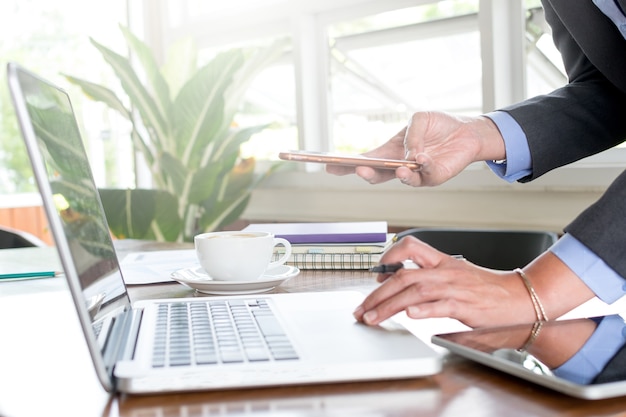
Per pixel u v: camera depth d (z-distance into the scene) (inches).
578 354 25.5
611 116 48.0
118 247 70.3
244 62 110.7
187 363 24.0
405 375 24.3
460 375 25.2
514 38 94.7
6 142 144.0
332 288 44.0
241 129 115.1
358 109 115.2
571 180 87.6
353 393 23.4
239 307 33.6
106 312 29.5
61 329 33.9
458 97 102.5
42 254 65.9
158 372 23.2
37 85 28.0
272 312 32.4
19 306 40.4
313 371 23.8
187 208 114.3
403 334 28.0
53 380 25.4
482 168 96.0
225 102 116.0
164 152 110.8
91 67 143.6
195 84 110.7
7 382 25.3
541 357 25.2
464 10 99.9
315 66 118.7
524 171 48.8
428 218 102.7
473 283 30.7
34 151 23.0
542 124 47.6
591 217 32.2
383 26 109.8
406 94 108.7
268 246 43.3
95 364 22.6
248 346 26.1
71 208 27.1
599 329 29.0
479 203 97.0
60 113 31.9
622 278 31.6
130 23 142.8
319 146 120.0
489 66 94.3
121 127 143.9
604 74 46.5
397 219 106.6
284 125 124.7
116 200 114.4
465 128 47.3
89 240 29.1
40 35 143.6
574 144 47.9
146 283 47.5
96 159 144.8
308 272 51.2
